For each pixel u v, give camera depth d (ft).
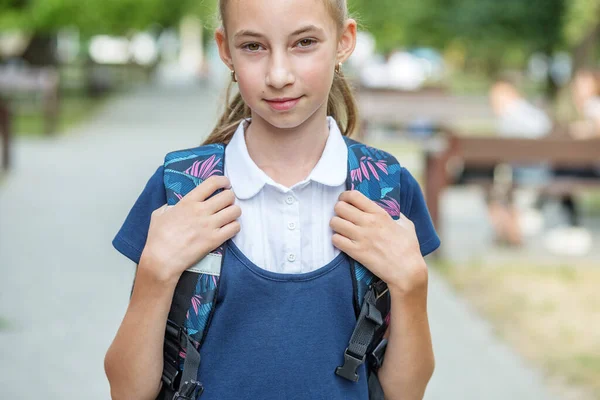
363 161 5.20
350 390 4.93
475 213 26.02
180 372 4.93
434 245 5.51
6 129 30.45
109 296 15.76
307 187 5.02
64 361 12.50
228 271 4.83
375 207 4.99
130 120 52.37
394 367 5.19
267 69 4.69
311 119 5.05
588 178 21.03
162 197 5.20
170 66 145.79
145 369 4.91
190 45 154.71
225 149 5.24
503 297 16.60
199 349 4.88
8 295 15.61
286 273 4.87
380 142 41.88
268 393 4.78
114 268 17.79
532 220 24.07
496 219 21.36
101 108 59.82
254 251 4.92
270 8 4.58
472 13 49.16
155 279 4.77
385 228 4.96
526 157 20.30
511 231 21.26
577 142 20.20
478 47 54.60
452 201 28.14
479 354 13.39
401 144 41.65
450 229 23.49
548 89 55.01
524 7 47.34
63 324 14.12
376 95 35.53
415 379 5.24
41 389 11.45
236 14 4.69
